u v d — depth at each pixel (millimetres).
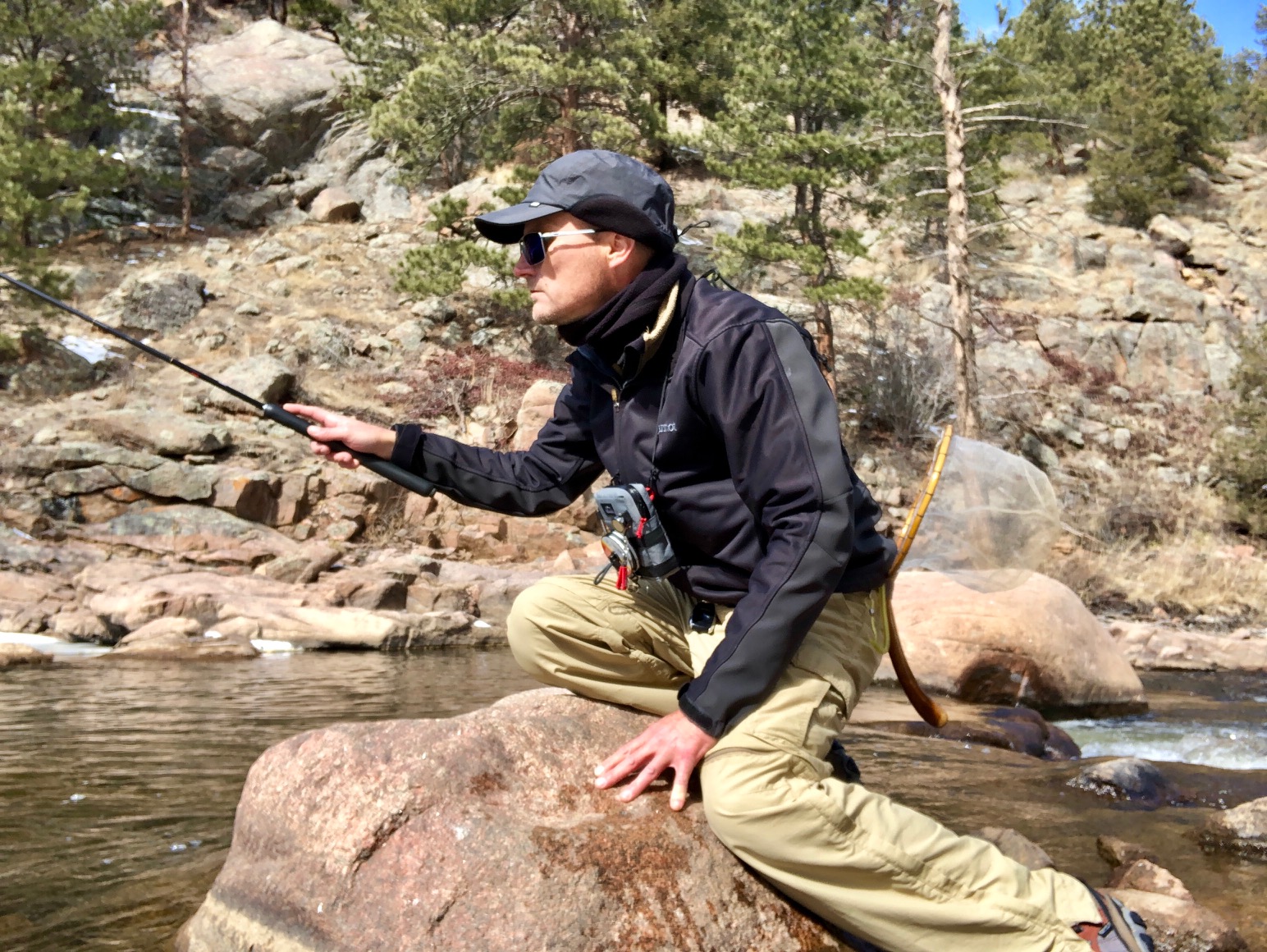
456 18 25750
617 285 2459
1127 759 5109
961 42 19125
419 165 26125
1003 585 2977
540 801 2490
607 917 2258
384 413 19484
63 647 11094
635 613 2740
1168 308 24500
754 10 21094
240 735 6082
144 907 3072
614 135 21797
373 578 13680
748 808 2283
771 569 2230
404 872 2338
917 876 2285
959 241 18344
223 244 26203
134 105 29078
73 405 17766
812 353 2322
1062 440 20906
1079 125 19812
